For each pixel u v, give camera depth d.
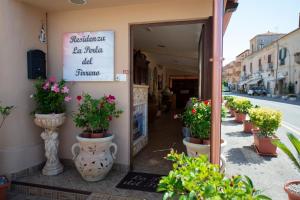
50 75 4.18
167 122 8.89
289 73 29.59
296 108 15.77
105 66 3.90
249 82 43.41
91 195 3.14
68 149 4.20
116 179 3.60
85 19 3.98
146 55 9.65
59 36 4.11
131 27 3.88
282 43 31.52
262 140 5.09
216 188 1.51
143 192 3.20
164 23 3.75
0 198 3.02
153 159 4.50
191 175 1.62
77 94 4.07
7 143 3.57
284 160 4.76
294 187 2.72
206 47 3.62
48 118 3.61
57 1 3.62
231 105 11.31
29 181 3.53
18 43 3.62
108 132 3.95
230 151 5.41
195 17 3.58
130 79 3.88
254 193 1.71
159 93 13.09
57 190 3.28
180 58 10.54
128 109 3.88
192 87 15.80
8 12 3.48
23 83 3.71
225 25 5.05
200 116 3.21
